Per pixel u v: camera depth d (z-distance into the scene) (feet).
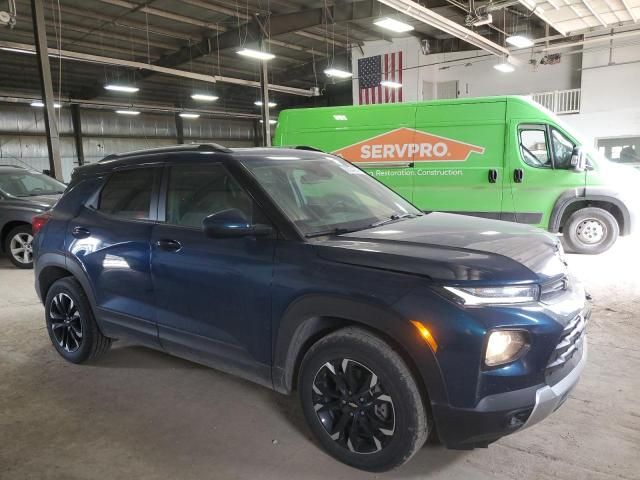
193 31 55.16
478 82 72.38
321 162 11.85
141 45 58.13
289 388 9.00
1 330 15.98
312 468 8.35
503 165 25.03
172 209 10.64
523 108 24.52
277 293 8.57
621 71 60.13
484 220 10.63
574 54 65.16
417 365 7.22
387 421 7.75
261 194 9.34
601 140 62.59
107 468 8.54
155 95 89.61
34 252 13.51
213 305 9.57
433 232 9.03
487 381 6.96
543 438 8.99
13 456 8.98
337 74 62.75
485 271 7.22
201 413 10.35
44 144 80.48
